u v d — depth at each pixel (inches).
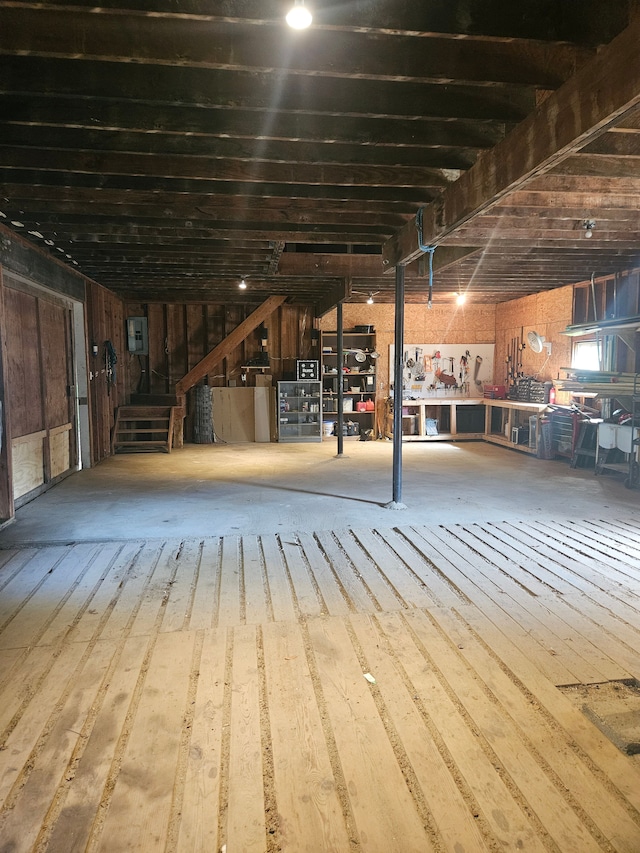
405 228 176.4
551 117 92.3
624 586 126.2
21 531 170.1
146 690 85.3
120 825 60.4
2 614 112.7
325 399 394.0
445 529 171.8
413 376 398.3
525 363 363.9
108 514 189.9
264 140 121.3
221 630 104.8
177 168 130.9
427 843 58.0
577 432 275.0
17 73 93.0
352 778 67.0
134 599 119.9
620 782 66.3
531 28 81.7
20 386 204.1
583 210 162.9
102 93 94.8
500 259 247.8
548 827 59.9
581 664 92.7
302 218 171.8
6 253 180.5
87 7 73.1
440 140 114.3
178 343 375.6
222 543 158.4
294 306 391.9
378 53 88.1
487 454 322.7
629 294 265.3
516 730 75.7
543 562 142.0
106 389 318.3
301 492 223.5
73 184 141.6
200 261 239.6
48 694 84.5
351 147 124.4
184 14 75.3
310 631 104.3
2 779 67.2
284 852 57.1
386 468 277.9
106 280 297.6
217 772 68.1
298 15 71.1
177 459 308.3
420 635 102.7
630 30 72.3
